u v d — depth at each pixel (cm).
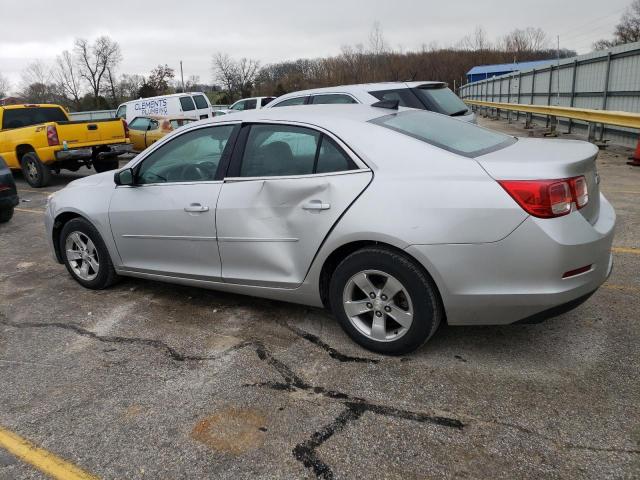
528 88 2073
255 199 360
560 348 333
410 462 242
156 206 410
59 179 1275
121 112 2017
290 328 382
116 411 292
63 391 315
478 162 297
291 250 349
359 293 340
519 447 247
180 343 369
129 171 424
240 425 274
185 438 267
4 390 320
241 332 380
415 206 298
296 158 347
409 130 340
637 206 673
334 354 341
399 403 286
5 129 1158
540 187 277
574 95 1549
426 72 6675
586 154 307
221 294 456
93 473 246
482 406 279
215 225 378
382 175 314
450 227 290
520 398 284
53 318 425
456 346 343
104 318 419
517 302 288
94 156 1150
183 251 404
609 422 261
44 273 545
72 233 477
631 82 1191
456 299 298
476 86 3572
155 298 456
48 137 1058
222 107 3008
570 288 285
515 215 280
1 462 256
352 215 316
